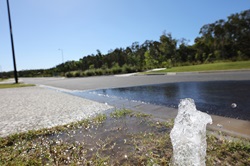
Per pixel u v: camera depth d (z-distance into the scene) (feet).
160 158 6.22
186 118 5.06
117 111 13.00
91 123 10.73
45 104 17.78
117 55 139.23
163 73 55.01
